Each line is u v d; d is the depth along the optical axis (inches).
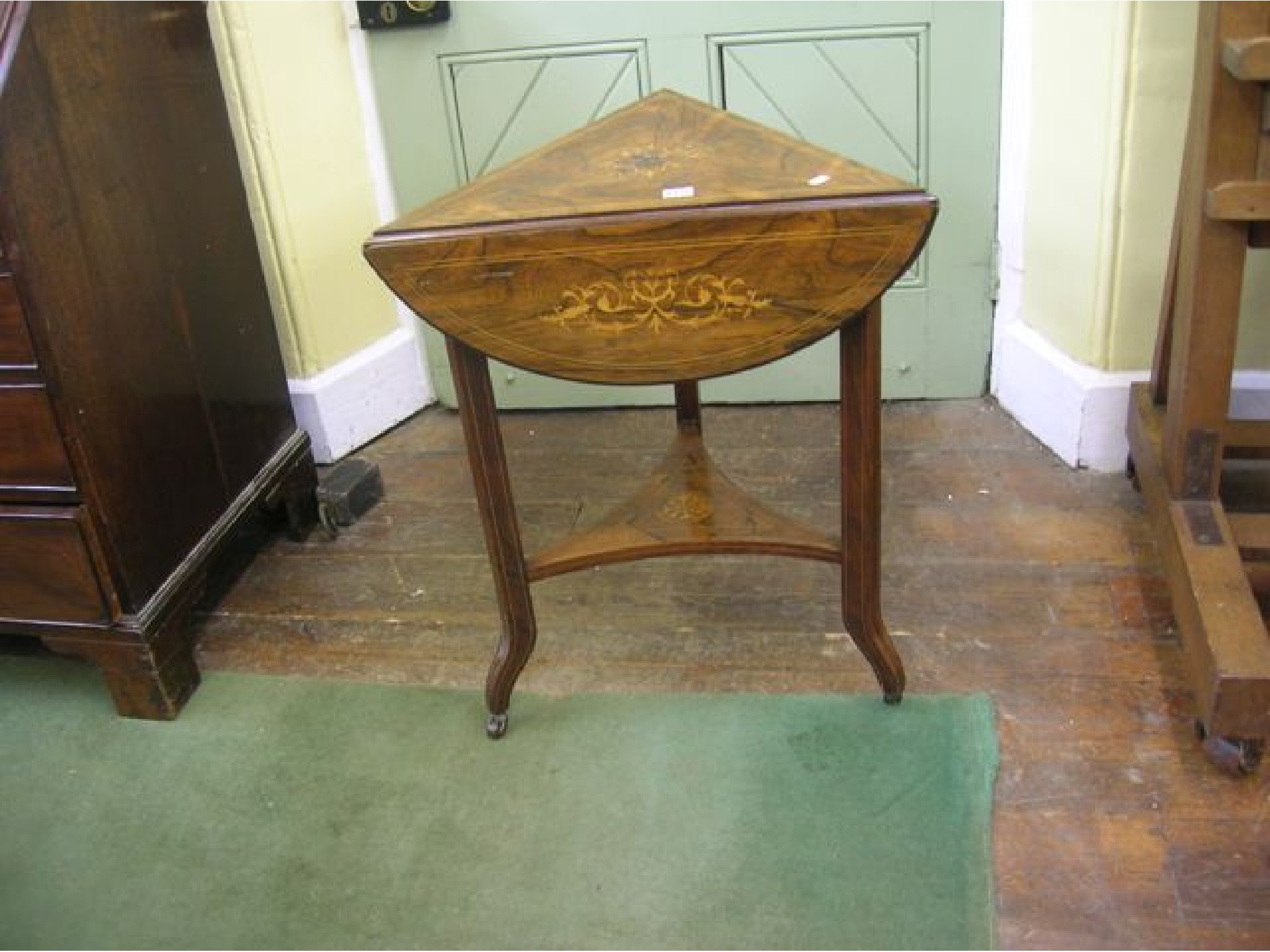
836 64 87.1
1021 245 89.4
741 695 66.4
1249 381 81.7
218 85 77.5
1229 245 59.8
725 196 50.8
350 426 97.0
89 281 62.5
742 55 88.0
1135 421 76.9
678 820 58.4
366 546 85.0
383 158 96.0
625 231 50.2
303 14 87.0
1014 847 55.4
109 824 61.6
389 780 62.8
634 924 53.1
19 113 57.0
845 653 69.1
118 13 65.8
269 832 60.2
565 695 67.6
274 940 54.1
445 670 71.1
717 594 75.8
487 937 53.2
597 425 99.7
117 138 65.3
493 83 91.3
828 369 97.3
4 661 75.7
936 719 63.1
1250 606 57.8
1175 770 58.7
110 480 64.3
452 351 55.5
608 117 63.1
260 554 85.2
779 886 54.2
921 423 94.3
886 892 53.4
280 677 71.6
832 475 88.2
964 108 86.9
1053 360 85.9
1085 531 78.4
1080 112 78.1
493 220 51.2
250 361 80.7
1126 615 70.1
